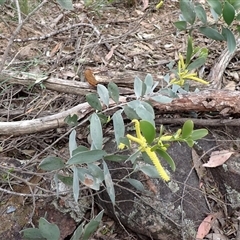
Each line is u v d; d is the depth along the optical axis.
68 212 0.47
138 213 0.47
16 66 0.63
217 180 0.50
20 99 0.57
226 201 0.50
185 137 0.30
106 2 0.84
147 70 0.67
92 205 0.46
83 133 0.52
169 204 0.47
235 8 0.38
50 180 0.47
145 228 0.46
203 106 0.51
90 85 0.55
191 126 0.30
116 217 0.47
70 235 0.46
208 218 0.48
